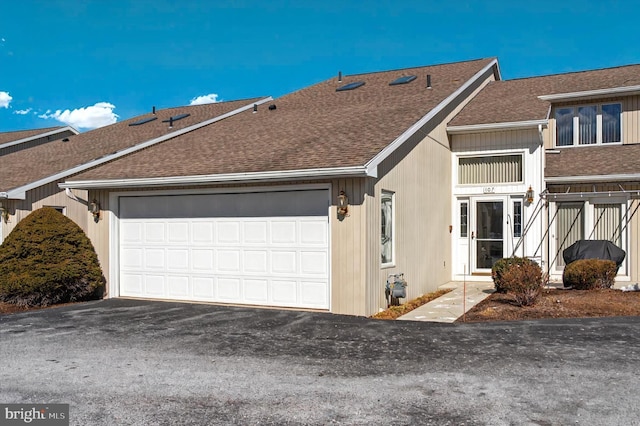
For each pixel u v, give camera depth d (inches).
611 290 474.0
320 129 525.0
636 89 611.2
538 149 582.6
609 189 577.3
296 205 438.9
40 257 484.4
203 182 454.9
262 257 453.7
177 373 256.5
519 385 231.6
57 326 379.6
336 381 241.3
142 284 513.3
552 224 600.1
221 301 472.7
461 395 220.5
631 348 290.0
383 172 438.3
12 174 683.4
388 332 343.9
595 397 215.5
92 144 778.2
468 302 465.1
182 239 493.7
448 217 611.2
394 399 217.3
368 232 406.3
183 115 872.3
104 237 525.3
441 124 590.9
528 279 422.3
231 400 218.7
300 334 341.4
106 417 201.5
